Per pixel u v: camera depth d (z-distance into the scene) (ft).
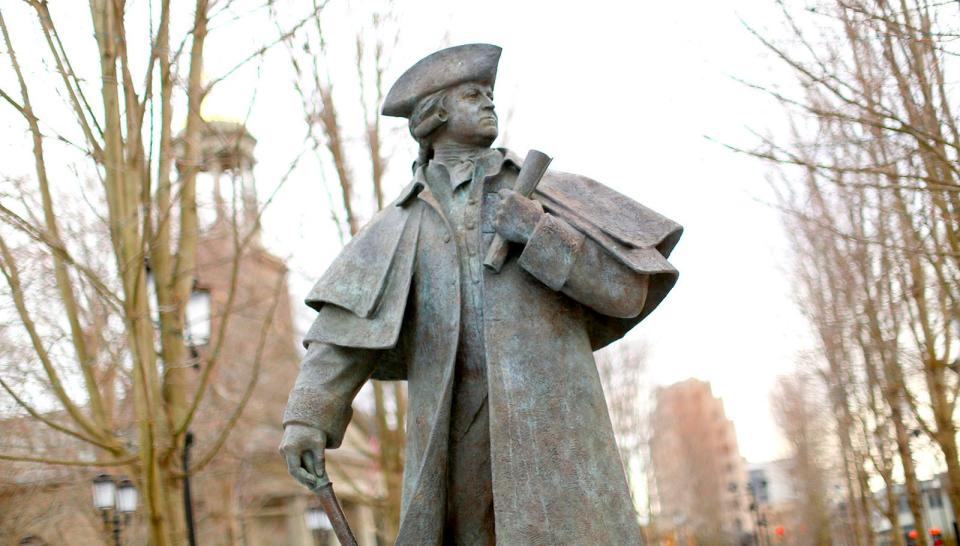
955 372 56.24
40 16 30.07
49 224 31.42
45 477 52.70
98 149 30.81
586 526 9.61
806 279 69.31
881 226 45.78
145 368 29.94
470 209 10.84
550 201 10.70
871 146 37.24
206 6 31.60
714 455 256.52
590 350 10.48
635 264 10.02
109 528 45.93
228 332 54.29
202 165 30.60
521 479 9.73
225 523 67.51
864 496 85.92
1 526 52.03
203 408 53.06
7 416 45.80
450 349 10.47
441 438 10.17
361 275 10.85
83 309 38.60
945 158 30.86
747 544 221.46
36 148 31.32
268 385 59.82
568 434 9.89
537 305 10.28
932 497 116.26
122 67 30.53
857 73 34.04
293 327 55.11
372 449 63.77
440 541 10.11
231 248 44.06
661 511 229.04
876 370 64.08
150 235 29.78
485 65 11.15
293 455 10.27
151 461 29.48
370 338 10.52
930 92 33.73
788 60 35.22
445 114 11.16
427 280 10.75
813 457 139.64
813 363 79.71
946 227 39.27
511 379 10.01
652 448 144.15
